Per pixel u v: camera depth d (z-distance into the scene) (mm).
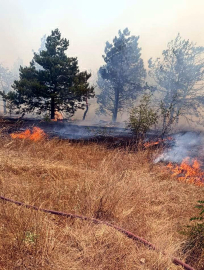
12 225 2617
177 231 3096
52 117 19547
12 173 4527
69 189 3998
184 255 2605
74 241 2559
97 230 2766
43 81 18828
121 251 2430
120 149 7984
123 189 4070
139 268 2238
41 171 4762
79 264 2221
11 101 18984
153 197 4180
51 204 3432
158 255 2393
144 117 8695
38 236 2406
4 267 2082
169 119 9578
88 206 3344
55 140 8352
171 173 6164
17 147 6805
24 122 14211
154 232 2971
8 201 3242
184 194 4609
